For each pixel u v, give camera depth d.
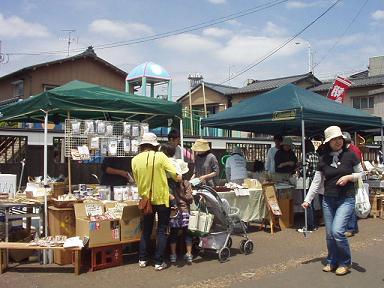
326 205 6.00
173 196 6.42
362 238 8.48
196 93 34.12
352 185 5.83
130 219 6.53
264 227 9.42
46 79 27.02
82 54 27.97
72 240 6.15
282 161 9.95
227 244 6.93
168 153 6.76
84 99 7.07
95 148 7.34
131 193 7.13
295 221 10.34
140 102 7.61
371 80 28.70
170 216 6.43
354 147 9.30
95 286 5.59
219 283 5.73
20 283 5.71
